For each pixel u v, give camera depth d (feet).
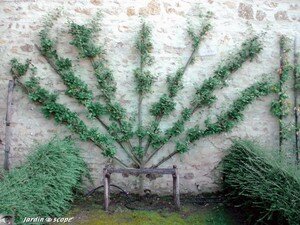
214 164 16.71
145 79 15.92
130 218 14.06
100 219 13.89
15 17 15.80
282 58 16.62
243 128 16.75
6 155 15.76
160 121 16.39
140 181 16.43
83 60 15.99
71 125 15.84
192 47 16.31
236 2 16.46
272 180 12.34
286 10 16.70
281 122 16.65
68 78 15.72
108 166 15.37
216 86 16.29
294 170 12.16
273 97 16.80
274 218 12.25
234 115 16.42
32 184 12.52
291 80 16.76
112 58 16.10
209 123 16.42
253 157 13.93
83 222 13.57
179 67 16.31
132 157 16.33
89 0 15.90
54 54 15.74
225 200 15.74
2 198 11.19
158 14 16.17
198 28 16.30
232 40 16.48
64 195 13.53
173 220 14.03
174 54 16.28
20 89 15.96
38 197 12.23
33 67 15.84
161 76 16.30
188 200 16.11
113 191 16.43
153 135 16.12
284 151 16.42
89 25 15.92
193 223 13.85
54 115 15.94
